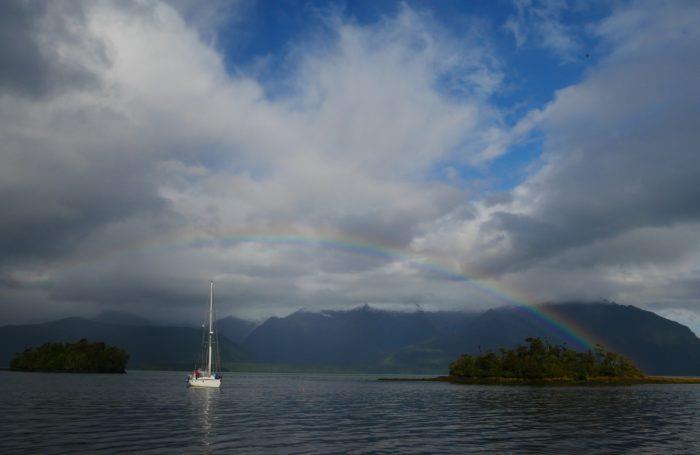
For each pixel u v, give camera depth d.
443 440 63.78
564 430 74.25
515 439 65.00
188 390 181.88
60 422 77.94
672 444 61.97
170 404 116.62
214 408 108.25
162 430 70.12
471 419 89.19
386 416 94.12
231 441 61.16
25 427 71.50
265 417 90.19
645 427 78.56
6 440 59.81
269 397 151.38
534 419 89.56
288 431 71.12
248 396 155.12
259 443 59.88
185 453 52.72
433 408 113.19
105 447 55.62
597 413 101.94
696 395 173.12
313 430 72.44
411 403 129.00
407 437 66.19
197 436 64.88
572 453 55.50
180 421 81.69
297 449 56.22
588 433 71.19
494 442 62.38
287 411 103.25
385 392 187.25
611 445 60.88
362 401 136.25
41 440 59.97
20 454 51.34
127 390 172.00
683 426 80.19
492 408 113.56
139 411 98.00
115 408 103.56
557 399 146.50
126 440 60.72
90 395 142.38
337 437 65.56
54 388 174.12
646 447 59.72
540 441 63.50
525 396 161.25
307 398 148.50
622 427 78.38
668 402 136.25
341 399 144.62
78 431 67.94
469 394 172.75
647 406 121.12
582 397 157.25
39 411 95.06
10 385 187.88
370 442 61.72
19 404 109.75
